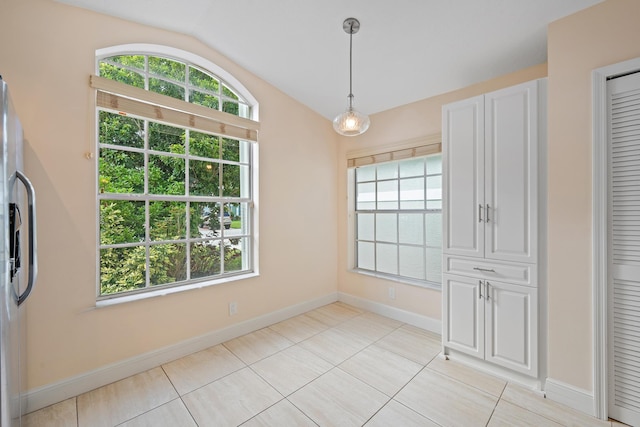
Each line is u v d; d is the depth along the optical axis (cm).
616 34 161
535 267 192
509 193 203
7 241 102
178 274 247
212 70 267
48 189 179
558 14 178
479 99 216
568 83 177
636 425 159
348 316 326
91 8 195
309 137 341
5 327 99
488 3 177
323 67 267
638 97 156
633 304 159
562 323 181
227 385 200
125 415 171
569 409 176
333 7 199
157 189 235
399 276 327
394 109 318
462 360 229
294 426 164
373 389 196
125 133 219
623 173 161
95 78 194
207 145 265
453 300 231
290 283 322
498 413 173
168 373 214
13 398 117
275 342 263
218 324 261
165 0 201
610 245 165
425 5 186
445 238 236
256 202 292
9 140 111
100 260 209
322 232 358
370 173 356
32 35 174
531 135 193
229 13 216
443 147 237
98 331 198
